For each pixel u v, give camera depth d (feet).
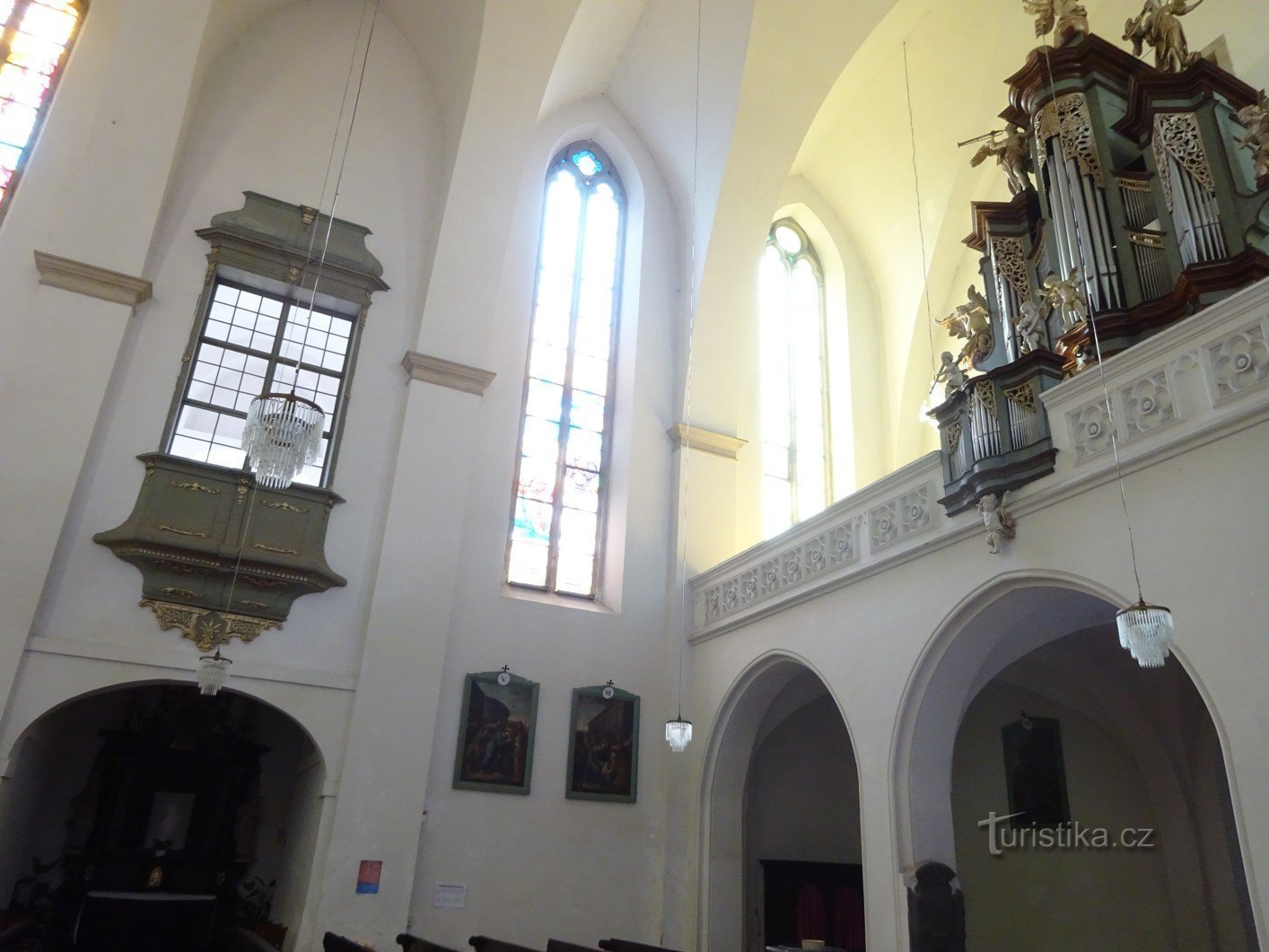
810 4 46.91
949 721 31.91
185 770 42.83
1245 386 22.57
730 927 41.45
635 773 44.88
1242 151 32.04
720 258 52.19
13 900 38.52
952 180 53.57
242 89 46.09
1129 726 42.88
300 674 38.99
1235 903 39.01
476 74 46.06
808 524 38.78
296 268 44.45
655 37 52.49
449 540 42.93
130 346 40.22
